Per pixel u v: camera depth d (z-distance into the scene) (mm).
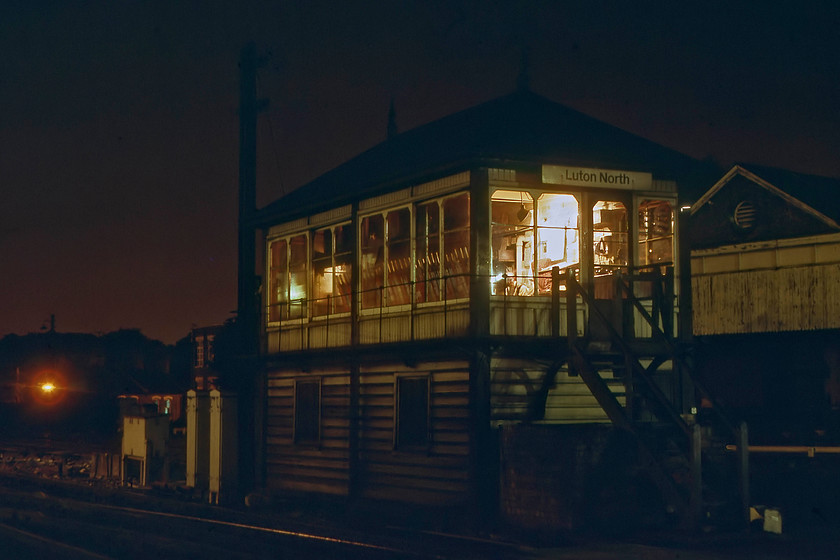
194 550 15141
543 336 17453
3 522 19219
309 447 21922
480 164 17047
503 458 16266
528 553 13375
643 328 17984
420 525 17719
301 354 22031
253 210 26047
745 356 22359
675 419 14547
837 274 20922
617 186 17922
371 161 22094
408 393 19125
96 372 65562
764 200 22547
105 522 19172
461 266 17562
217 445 23109
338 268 21359
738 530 14273
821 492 16141
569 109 21469
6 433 55062
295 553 14578
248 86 26391
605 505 14898
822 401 20812
